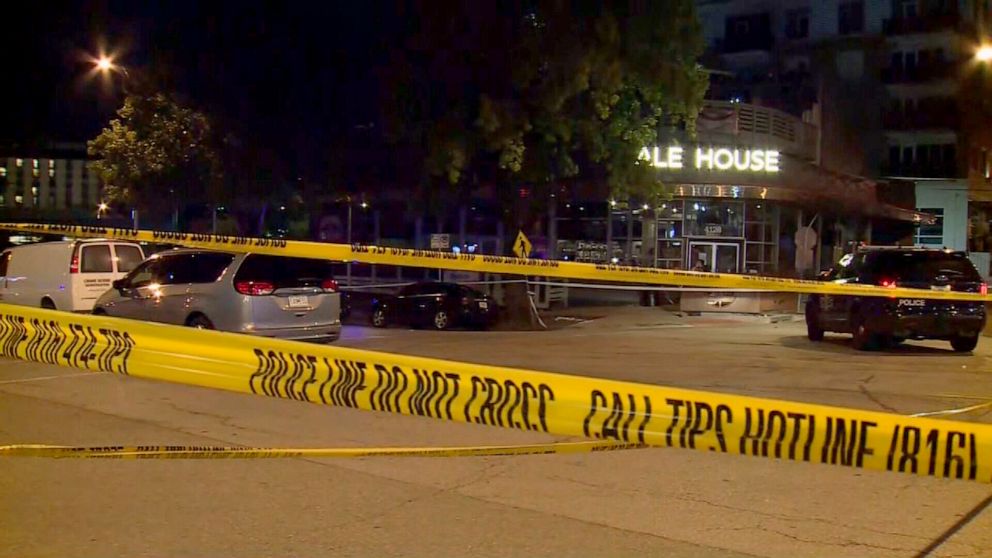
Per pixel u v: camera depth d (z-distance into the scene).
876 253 15.52
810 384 11.14
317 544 5.36
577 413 4.48
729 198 30.64
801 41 51.81
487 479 6.73
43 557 5.15
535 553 5.21
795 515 5.92
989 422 8.53
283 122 24.56
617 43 20.12
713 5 54.16
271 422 8.62
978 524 5.75
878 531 5.62
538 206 23.41
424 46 20.69
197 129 26.77
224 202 28.03
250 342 5.44
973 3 50.09
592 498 6.29
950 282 14.76
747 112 30.50
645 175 22.81
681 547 5.32
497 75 20.56
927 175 49.94
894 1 49.84
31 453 6.04
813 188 33.56
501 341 16.91
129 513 5.92
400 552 5.22
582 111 21.61
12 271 18.20
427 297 23.23
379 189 24.89
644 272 7.88
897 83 50.00
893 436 3.89
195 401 9.68
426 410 4.84
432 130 20.78
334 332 14.16
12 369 11.96
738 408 4.18
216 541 5.41
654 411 4.34
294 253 7.48
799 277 29.58
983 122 50.47
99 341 5.93
